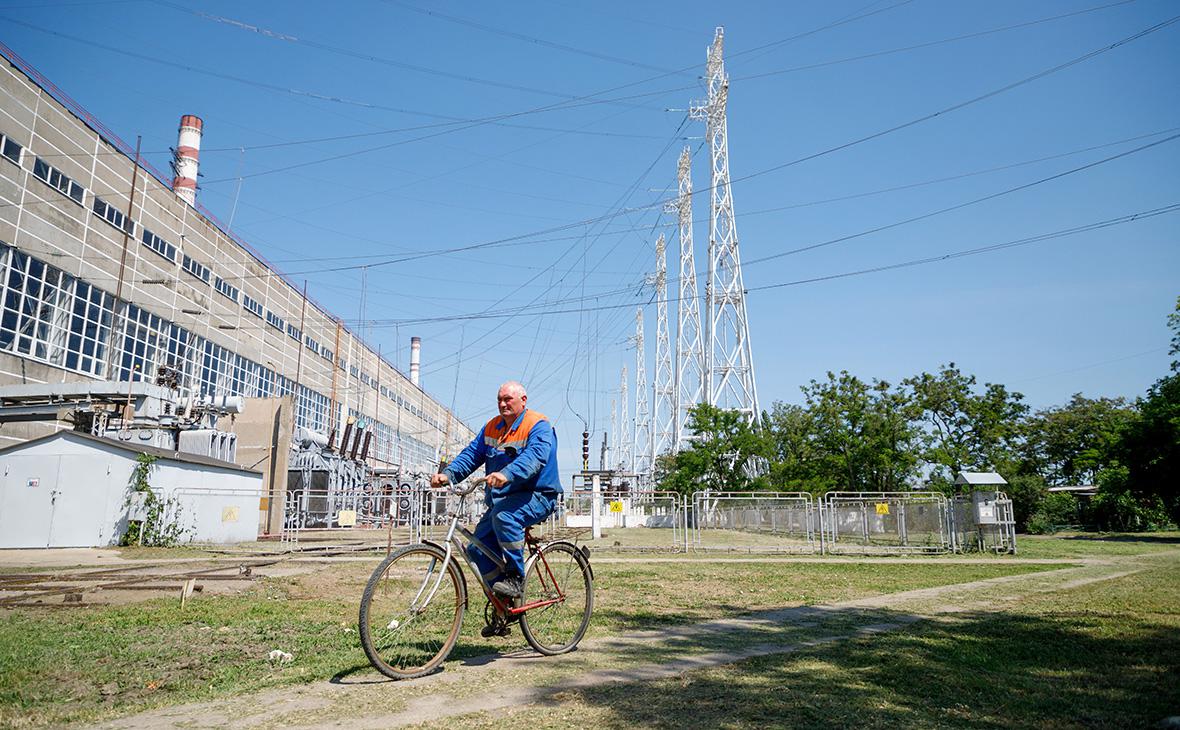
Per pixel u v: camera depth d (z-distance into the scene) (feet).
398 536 91.15
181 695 13.58
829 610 25.99
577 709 12.57
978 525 67.36
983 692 13.84
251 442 110.52
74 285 98.07
